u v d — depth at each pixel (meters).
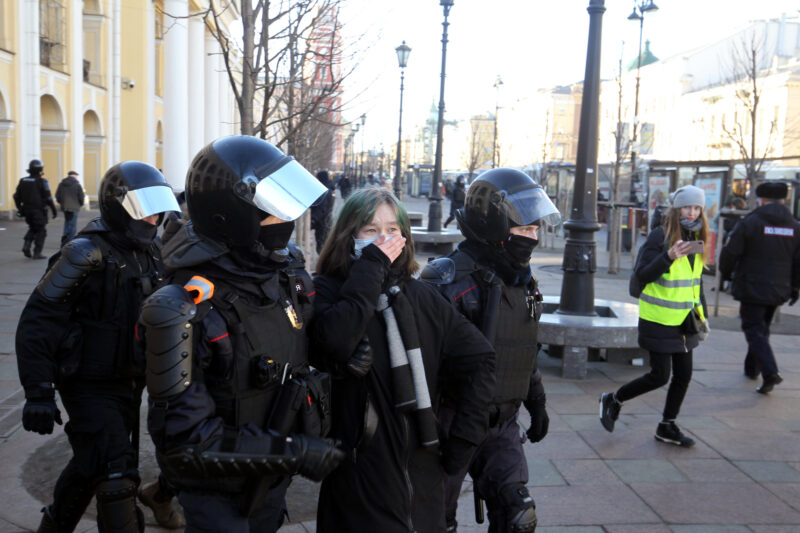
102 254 2.67
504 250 2.58
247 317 1.83
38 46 20.77
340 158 80.62
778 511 3.63
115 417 2.67
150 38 29.56
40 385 2.56
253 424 1.83
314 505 3.54
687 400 5.60
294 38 5.48
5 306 8.29
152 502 3.15
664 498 3.77
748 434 4.81
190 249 1.85
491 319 2.49
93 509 3.40
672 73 45.31
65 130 23.11
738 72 32.06
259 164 1.87
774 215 5.69
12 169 20.02
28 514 3.30
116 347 2.67
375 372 2.09
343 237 2.25
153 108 30.19
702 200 4.27
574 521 3.47
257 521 2.00
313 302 2.15
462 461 2.19
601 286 12.18
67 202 13.45
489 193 2.57
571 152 66.62
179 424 1.69
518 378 2.59
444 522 2.24
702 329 4.40
